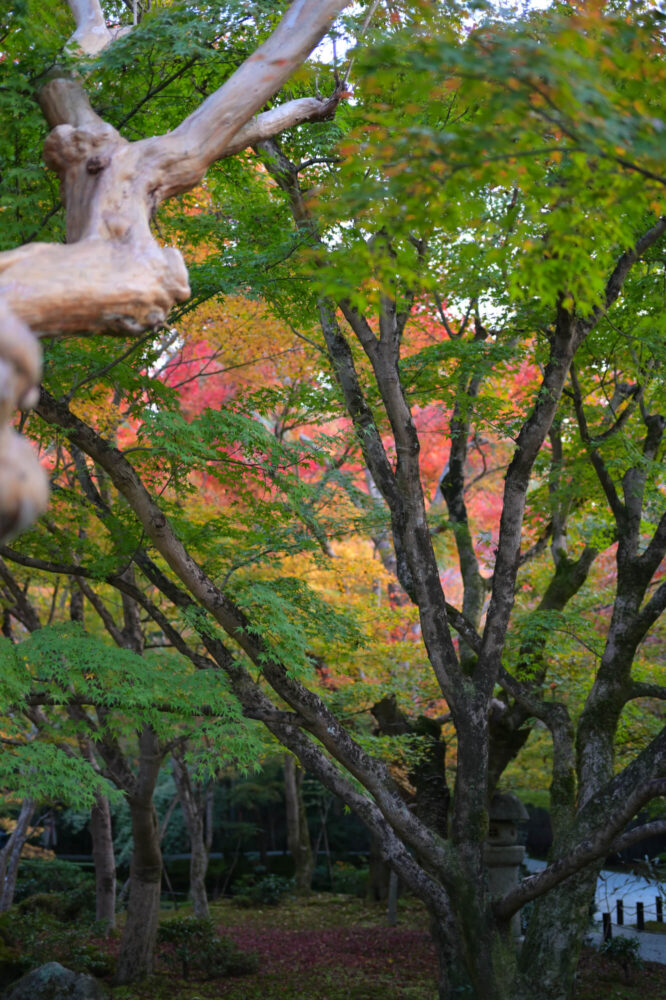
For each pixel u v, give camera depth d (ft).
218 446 25.41
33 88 17.48
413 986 40.65
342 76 17.49
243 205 28.60
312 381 36.50
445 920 26.32
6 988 37.68
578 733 31.27
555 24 11.66
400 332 26.96
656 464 30.37
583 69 9.80
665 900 57.31
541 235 18.31
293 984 41.04
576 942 26.96
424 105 16.16
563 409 33.99
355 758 25.95
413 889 26.63
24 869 72.43
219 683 23.53
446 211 13.43
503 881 40.42
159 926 44.45
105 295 7.53
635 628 31.04
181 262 8.26
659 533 31.27
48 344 23.40
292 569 44.32
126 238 8.35
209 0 18.65
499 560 27.99
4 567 37.65
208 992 39.24
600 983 40.27
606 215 14.17
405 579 29.96
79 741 43.14
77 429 22.20
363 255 14.96
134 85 20.88
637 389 31.55
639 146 10.04
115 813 84.43
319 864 92.58
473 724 27.27
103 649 21.91
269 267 24.61
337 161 23.82
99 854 52.26
